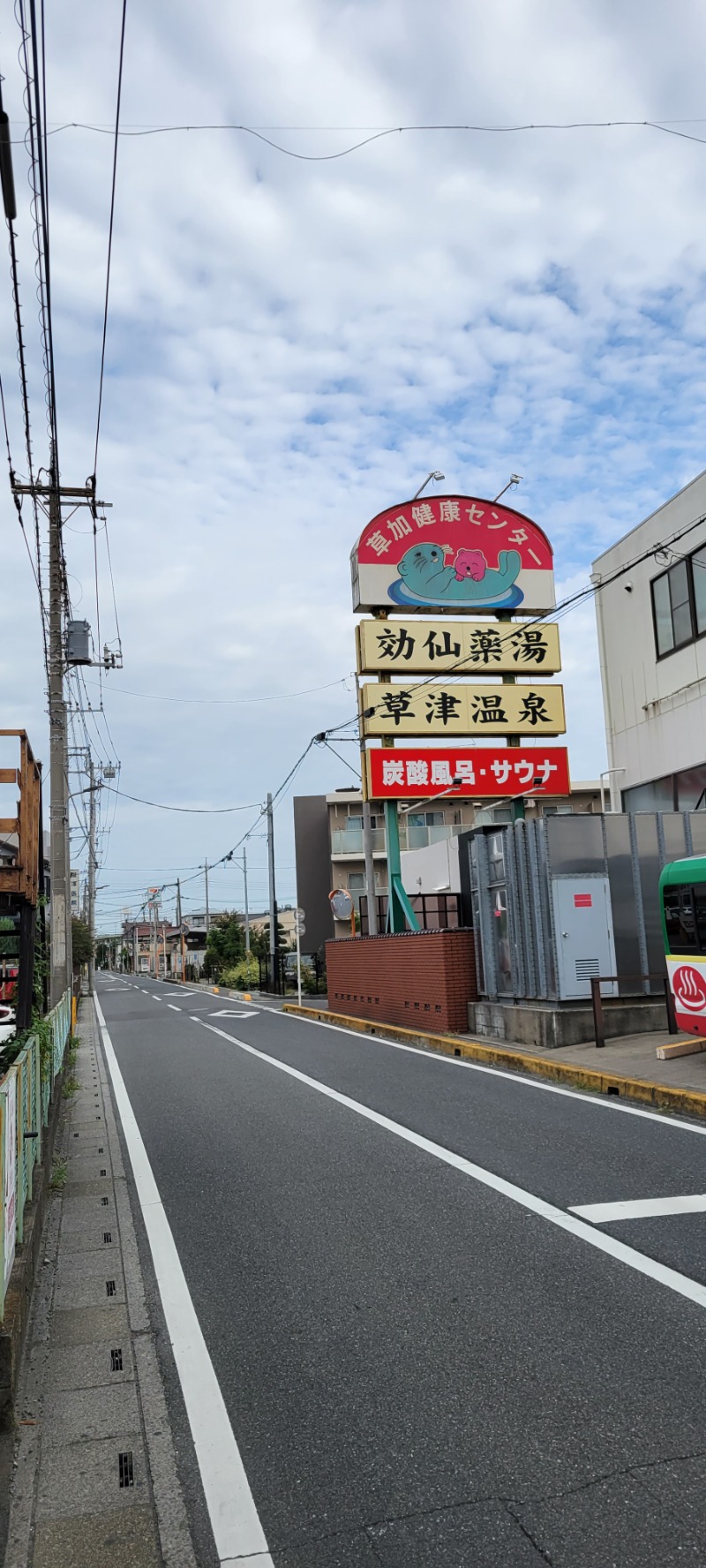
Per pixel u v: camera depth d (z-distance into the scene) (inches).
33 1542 122.1
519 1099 408.5
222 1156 328.2
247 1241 237.1
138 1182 300.2
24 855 364.2
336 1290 201.8
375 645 831.1
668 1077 404.8
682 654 669.3
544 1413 145.6
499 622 853.2
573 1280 198.8
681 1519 118.0
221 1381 163.9
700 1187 261.6
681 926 444.5
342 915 1002.7
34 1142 244.7
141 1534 122.8
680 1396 148.3
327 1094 442.0
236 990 1738.4
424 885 1107.9
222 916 3105.3
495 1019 600.7
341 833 1648.6
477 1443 138.3
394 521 848.3
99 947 4776.1
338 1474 133.0
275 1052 625.0
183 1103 441.7
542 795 855.7
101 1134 387.2
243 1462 137.8
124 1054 676.1
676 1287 192.1
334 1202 265.9
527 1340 171.6
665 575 690.2
